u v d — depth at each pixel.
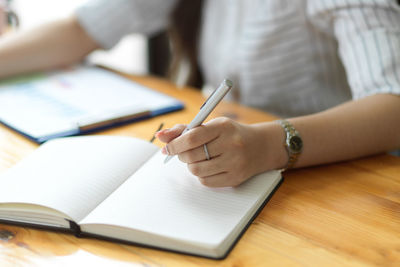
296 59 1.03
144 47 2.01
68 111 0.83
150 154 0.67
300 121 0.67
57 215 0.51
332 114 0.70
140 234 0.49
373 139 0.70
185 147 0.56
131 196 0.55
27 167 0.60
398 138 0.71
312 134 0.66
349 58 0.80
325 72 1.04
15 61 1.00
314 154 0.66
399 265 0.47
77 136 0.76
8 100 0.87
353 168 0.69
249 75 1.09
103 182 0.58
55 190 0.54
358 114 0.70
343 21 0.83
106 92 0.95
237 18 1.10
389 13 0.78
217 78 1.20
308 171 0.68
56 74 1.04
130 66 2.37
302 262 0.48
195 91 1.02
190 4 1.18
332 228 0.54
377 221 0.55
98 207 0.53
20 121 0.78
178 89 1.02
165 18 1.20
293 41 1.01
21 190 0.55
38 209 0.52
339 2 0.83
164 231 0.49
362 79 0.76
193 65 1.26
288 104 1.11
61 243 0.50
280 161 0.64
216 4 1.14
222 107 0.93
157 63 1.89
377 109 0.70
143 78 1.08
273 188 0.62
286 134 0.64
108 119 0.79
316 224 0.54
